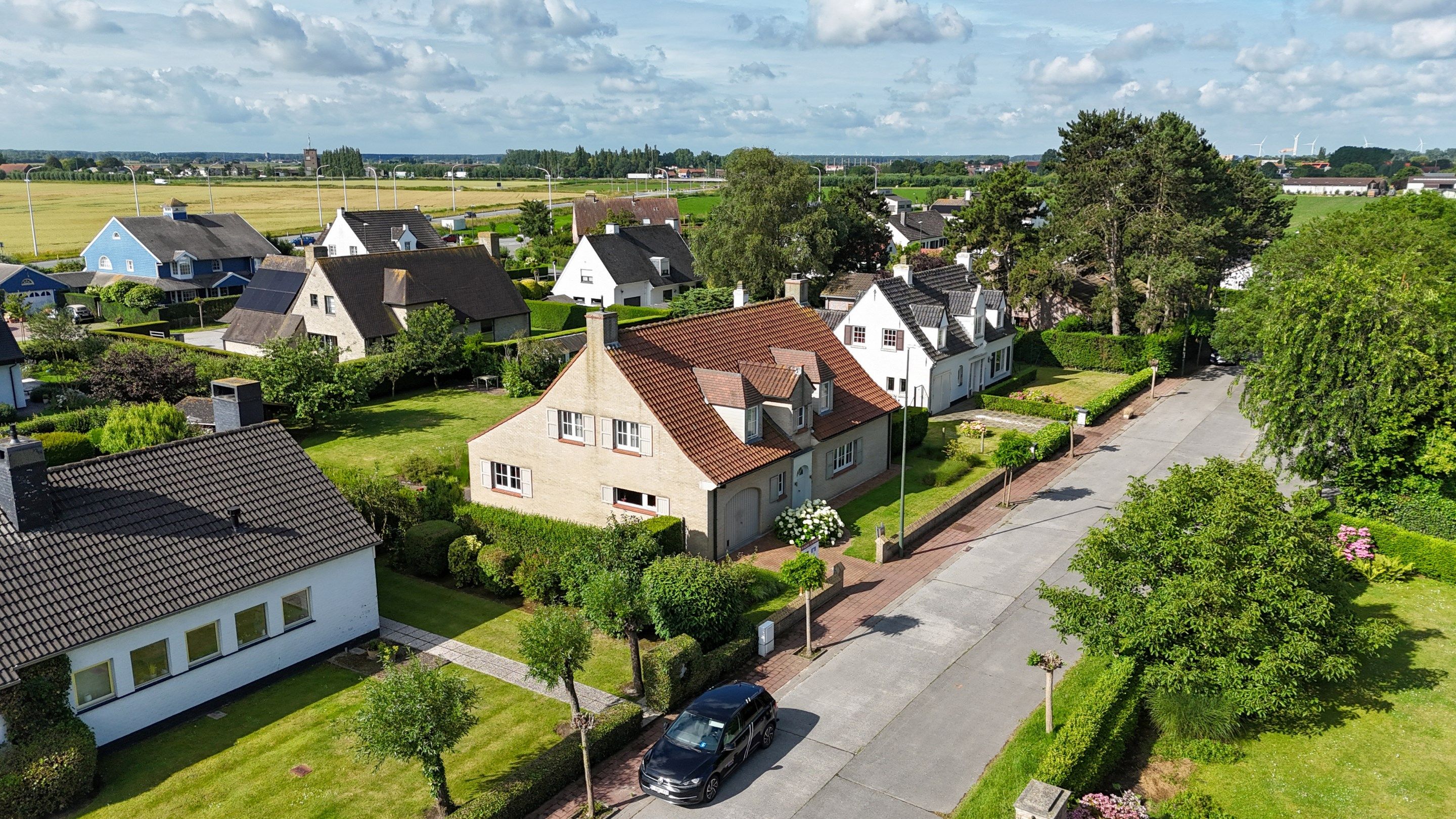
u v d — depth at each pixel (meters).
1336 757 22.80
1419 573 33.28
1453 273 46.28
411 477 42.56
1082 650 26.08
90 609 22.97
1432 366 33.66
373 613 29.50
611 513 34.69
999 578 33.78
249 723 24.94
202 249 96.00
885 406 44.25
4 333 54.91
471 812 20.05
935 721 24.86
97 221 165.88
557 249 114.00
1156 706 23.36
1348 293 34.56
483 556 32.12
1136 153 64.75
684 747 22.28
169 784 22.22
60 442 42.66
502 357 63.12
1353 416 34.59
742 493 35.66
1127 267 65.88
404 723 19.61
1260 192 95.75
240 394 33.47
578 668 22.83
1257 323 52.66
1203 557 22.67
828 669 27.66
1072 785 20.36
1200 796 20.88
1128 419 55.16
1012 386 62.72
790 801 21.70
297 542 27.50
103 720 23.14
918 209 173.50
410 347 60.03
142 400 50.69
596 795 22.02
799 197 76.56
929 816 21.12
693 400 36.03
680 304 76.94
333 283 64.06
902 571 34.44
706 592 27.45
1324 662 22.48
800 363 39.94
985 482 42.44
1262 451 39.25
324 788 22.08
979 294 60.22
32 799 20.64
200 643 25.20
